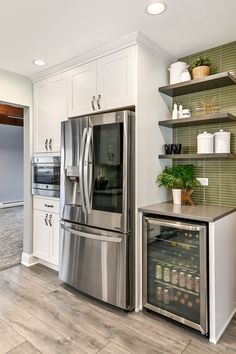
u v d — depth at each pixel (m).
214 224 1.85
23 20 1.97
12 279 2.89
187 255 2.04
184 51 2.52
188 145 2.65
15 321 2.09
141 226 2.27
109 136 2.25
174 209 2.20
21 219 6.22
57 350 1.76
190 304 2.02
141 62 2.25
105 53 2.42
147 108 2.35
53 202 3.01
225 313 2.03
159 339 1.88
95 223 2.36
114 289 2.22
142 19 1.96
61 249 2.71
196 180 2.53
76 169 2.51
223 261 2.00
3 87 2.96
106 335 1.92
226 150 2.24
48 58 2.66
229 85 2.37
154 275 2.24
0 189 7.64
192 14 1.90
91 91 2.55
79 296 2.51
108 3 1.76
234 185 2.37
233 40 2.32
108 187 2.27
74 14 1.90
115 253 2.21
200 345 1.82
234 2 1.75
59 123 2.92
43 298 2.46
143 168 2.32
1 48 2.44
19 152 8.10
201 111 2.54
